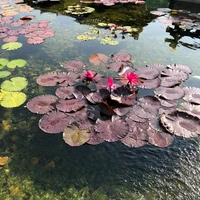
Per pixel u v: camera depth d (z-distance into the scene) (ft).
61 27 13.64
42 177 5.79
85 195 5.41
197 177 5.80
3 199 5.32
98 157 6.23
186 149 6.45
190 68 9.71
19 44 11.40
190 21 14.48
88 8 16.53
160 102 7.68
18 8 16.37
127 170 5.94
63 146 6.52
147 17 15.47
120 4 18.04
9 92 8.21
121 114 7.22
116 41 11.96
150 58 10.67
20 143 6.61
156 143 6.47
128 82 8.52
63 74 9.02
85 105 7.52
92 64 9.95
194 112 7.38
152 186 5.60
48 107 7.52
